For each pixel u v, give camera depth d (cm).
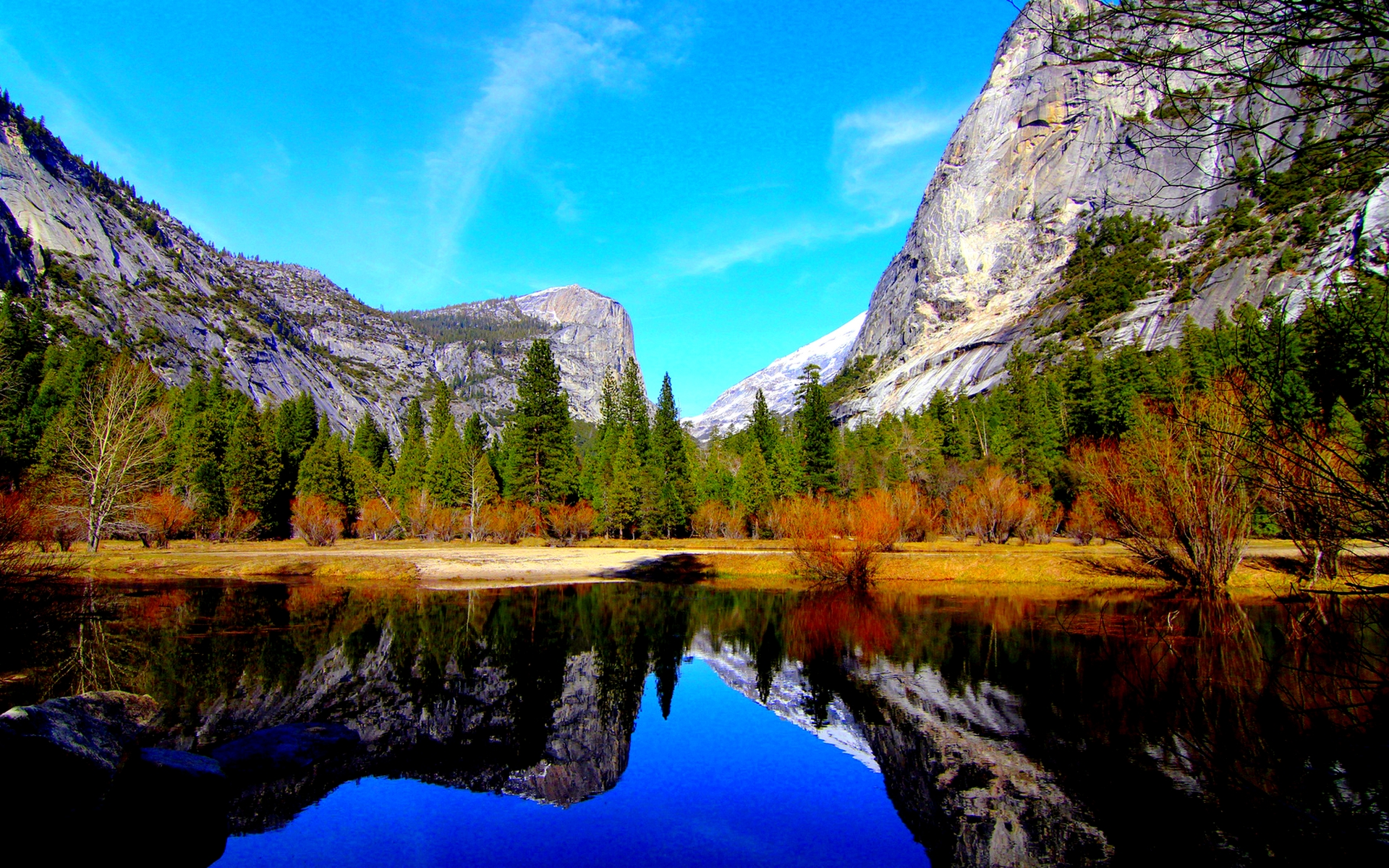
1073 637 1647
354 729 1053
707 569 3145
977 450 6222
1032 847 671
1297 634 859
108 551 3378
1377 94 339
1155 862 627
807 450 5347
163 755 769
